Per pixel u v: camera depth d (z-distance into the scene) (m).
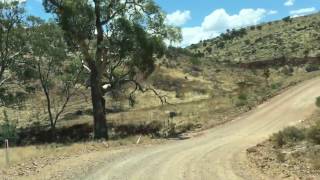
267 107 49.88
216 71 112.38
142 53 43.03
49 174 18.59
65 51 52.72
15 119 64.50
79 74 53.81
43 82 54.84
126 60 44.75
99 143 33.88
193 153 24.97
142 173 18.20
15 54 56.16
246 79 95.31
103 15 42.88
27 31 55.47
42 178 17.66
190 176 16.98
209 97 76.06
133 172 18.56
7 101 60.03
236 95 62.88
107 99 70.56
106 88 45.25
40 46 53.38
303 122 37.00
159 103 72.25
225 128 41.00
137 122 52.28
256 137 32.88
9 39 55.66
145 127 49.19
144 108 67.06
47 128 58.06
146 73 46.00
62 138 52.94
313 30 196.00
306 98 52.22
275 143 24.58
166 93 79.69
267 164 18.78
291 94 56.28
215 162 20.77
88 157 24.39
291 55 155.25
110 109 66.62
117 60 44.72
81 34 43.19
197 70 108.50
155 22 43.66
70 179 17.27
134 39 42.25
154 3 42.88
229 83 96.81
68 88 55.78
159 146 30.52
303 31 199.00
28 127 59.66
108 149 29.44
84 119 61.81
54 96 73.81
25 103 71.38
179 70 101.19
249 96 59.16
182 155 24.20
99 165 21.05
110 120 55.47
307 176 15.40
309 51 157.25
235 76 106.88
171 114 54.53
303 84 64.50
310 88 59.47
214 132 39.16
